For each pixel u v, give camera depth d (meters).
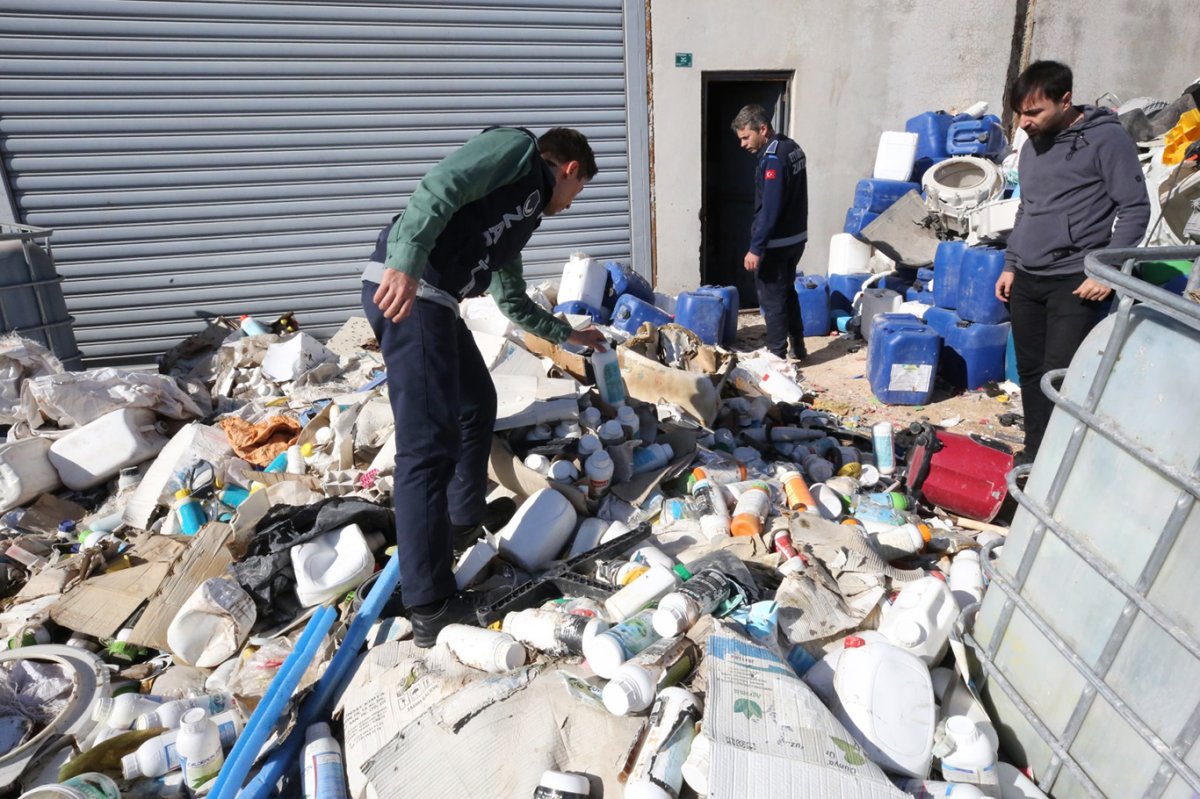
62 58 5.82
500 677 2.01
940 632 2.03
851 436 4.46
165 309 6.61
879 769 1.57
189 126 6.25
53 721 2.19
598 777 1.75
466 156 2.07
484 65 6.93
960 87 8.35
